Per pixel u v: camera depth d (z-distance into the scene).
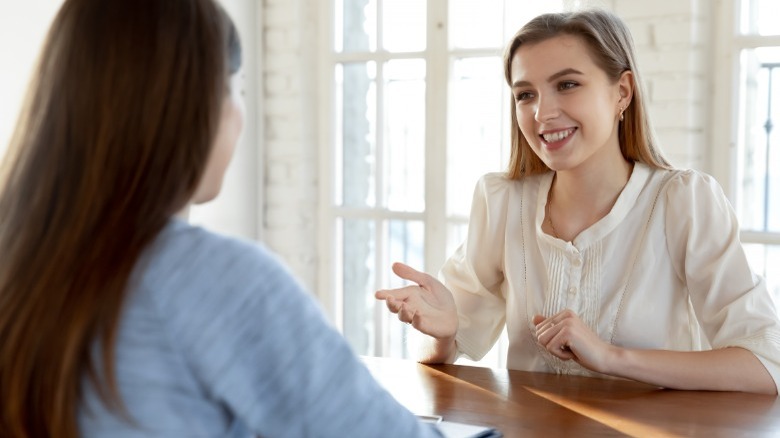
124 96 0.81
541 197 1.90
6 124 2.62
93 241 0.80
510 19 3.17
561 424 1.41
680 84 2.77
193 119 0.84
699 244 1.74
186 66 0.84
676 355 1.61
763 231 2.82
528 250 1.90
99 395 0.79
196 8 0.86
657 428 1.38
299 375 0.82
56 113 0.83
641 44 2.81
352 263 3.61
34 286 0.80
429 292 1.80
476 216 2.00
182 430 0.80
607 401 1.53
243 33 3.49
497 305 2.00
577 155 1.73
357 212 3.55
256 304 0.82
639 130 1.81
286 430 0.83
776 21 2.76
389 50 3.43
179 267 0.81
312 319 0.84
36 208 0.82
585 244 1.81
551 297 1.83
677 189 1.77
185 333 0.80
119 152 0.81
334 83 3.56
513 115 1.92
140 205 0.81
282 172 3.60
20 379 0.80
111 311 0.79
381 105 3.46
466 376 1.74
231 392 0.80
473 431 1.32
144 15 0.83
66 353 0.78
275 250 3.65
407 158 3.44
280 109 3.57
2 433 0.82
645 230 1.79
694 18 2.75
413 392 1.62
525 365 1.90
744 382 1.59
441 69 3.29
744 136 2.83
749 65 2.80
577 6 2.39
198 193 0.95
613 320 1.78
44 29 2.75
